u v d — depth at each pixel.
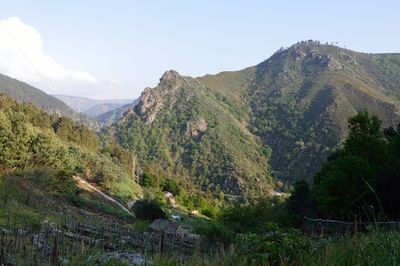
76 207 33.94
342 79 193.38
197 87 196.62
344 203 25.31
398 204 23.98
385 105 147.50
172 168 136.88
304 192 39.72
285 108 181.12
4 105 60.47
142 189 73.88
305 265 5.20
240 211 29.09
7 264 5.21
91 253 5.55
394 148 31.91
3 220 14.47
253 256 5.87
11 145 35.69
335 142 133.62
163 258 6.38
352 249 4.56
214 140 148.25
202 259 6.05
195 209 85.81
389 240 3.79
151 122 162.12
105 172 57.78
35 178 34.72
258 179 122.81
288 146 149.25
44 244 5.82
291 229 6.64
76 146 61.16
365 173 25.58
